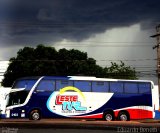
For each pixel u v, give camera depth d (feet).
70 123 97.40
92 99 113.91
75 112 111.55
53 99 109.19
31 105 106.42
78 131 71.87
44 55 205.57
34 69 199.62
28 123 93.97
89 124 93.45
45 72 199.93
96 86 115.14
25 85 107.55
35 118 106.32
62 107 110.01
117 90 117.19
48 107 108.17
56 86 110.42
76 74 206.59
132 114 117.08
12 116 105.19
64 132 69.82
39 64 201.26
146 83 120.78
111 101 115.75
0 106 122.83
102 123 99.91
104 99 115.14
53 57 207.00
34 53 206.90
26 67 200.85
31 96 106.93
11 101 106.01
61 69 204.74
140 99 118.73
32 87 107.86
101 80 116.16
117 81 117.80
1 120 114.01
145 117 118.21
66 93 111.24
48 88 109.40
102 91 115.44
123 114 116.47
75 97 112.06
